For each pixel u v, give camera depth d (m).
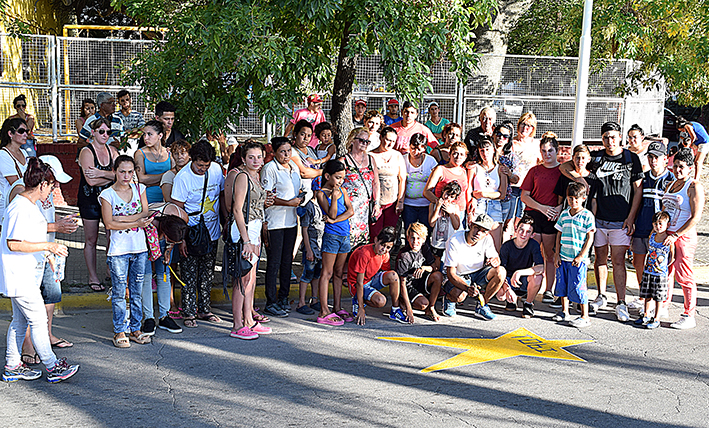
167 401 5.05
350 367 5.86
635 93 14.83
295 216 7.38
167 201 6.92
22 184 5.68
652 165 7.36
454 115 13.66
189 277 6.87
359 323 7.14
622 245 7.45
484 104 13.77
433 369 5.85
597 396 5.31
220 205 7.08
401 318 7.24
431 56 9.05
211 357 6.04
